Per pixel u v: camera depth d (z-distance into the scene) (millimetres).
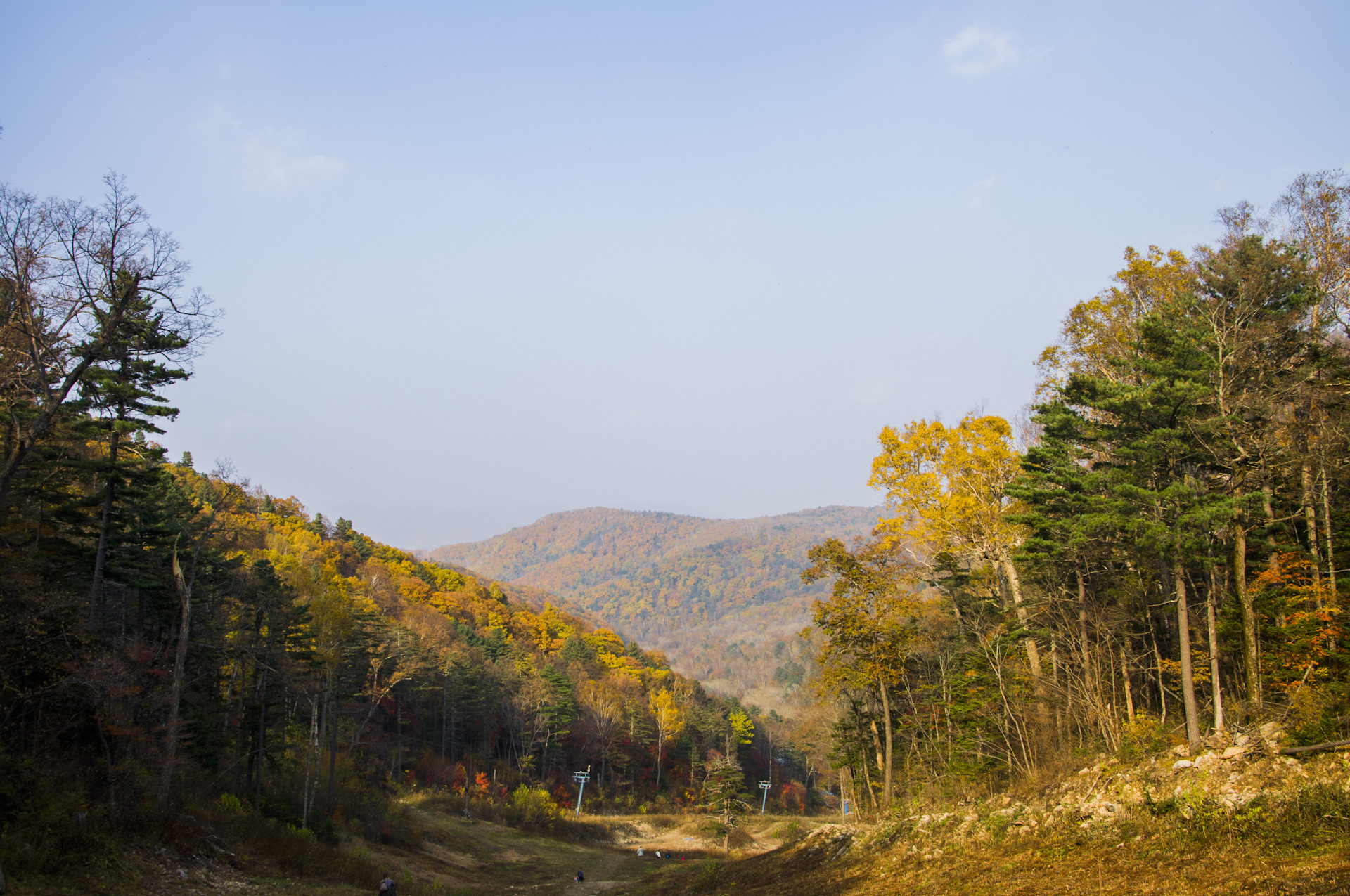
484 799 74188
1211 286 23094
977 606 33375
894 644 32438
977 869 18250
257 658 35781
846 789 58625
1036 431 33625
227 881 25609
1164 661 26688
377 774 63906
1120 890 13359
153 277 23484
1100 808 18484
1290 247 22094
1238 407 20984
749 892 25188
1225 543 23141
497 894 39500
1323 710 16938
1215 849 14305
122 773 25625
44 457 30281
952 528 30578
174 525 34312
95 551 32375
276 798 39156
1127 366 23594
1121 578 27578
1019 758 28953
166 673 29781
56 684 23641
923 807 28297
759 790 116438
